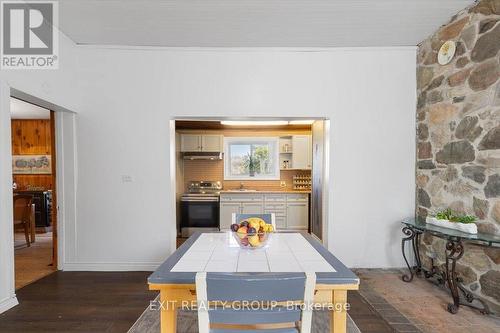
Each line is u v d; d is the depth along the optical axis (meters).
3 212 2.31
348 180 3.39
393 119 3.36
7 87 2.32
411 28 2.93
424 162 3.19
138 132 3.32
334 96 3.36
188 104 3.34
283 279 0.96
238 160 5.87
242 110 3.36
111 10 2.57
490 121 2.34
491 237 2.18
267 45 3.29
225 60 3.35
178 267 1.36
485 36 2.38
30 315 2.29
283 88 3.36
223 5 2.50
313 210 4.57
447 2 2.47
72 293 2.70
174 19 2.73
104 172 3.31
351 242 3.39
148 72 3.32
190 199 5.23
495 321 2.21
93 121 3.29
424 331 2.08
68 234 3.32
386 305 2.47
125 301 2.54
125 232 3.33
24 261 3.68
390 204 3.38
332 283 1.23
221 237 1.94
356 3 2.49
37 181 6.05
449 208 2.80
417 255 3.02
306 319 1.03
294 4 2.49
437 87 2.97
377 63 3.35
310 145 5.55
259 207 5.25
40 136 6.06
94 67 3.29
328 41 3.20
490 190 2.34
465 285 2.54
